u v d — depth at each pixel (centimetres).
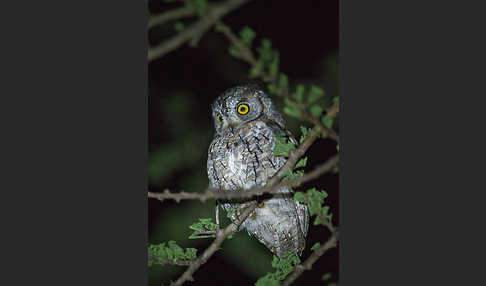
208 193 513
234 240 846
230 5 426
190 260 618
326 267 625
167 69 877
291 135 825
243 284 827
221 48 807
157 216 830
